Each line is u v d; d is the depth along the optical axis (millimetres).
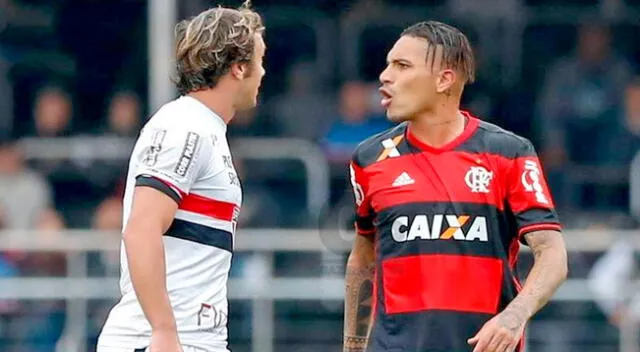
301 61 43281
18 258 34344
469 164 17859
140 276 16578
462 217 17750
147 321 17281
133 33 44156
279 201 39531
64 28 44156
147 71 43750
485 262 17766
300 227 38281
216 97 17641
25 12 44062
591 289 33312
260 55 17953
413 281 17812
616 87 42250
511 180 17844
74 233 34812
